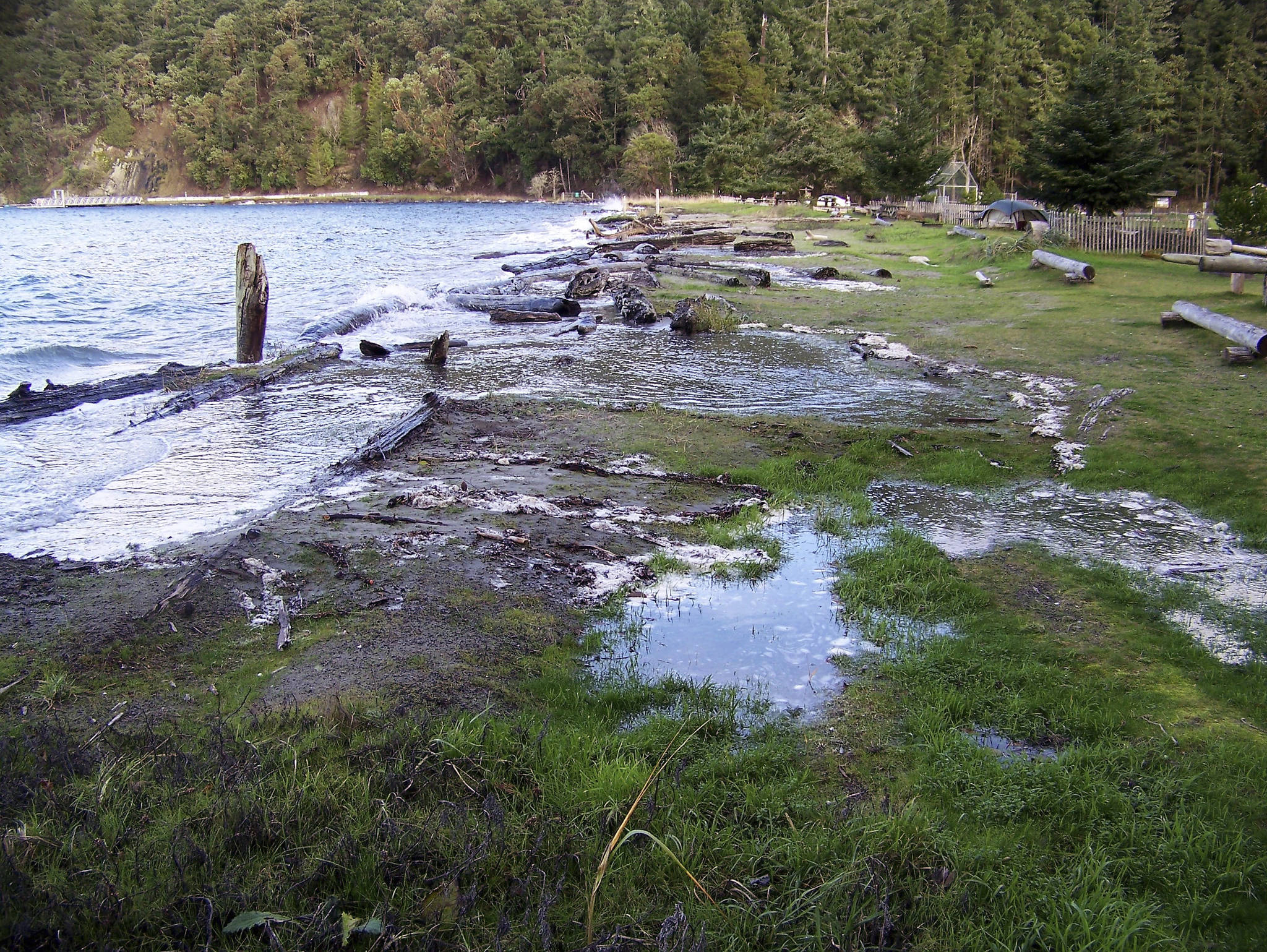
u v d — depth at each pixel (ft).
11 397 41.81
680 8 335.67
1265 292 56.18
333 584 22.59
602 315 69.67
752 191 234.38
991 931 12.28
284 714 16.55
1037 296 70.08
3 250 132.36
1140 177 98.58
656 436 36.65
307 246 141.08
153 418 39.29
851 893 12.61
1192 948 12.25
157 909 11.70
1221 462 32.04
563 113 341.00
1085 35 322.34
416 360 52.70
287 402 42.60
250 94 385.70
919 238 127.13
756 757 16.15
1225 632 21.16
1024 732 17.53
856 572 24.68
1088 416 38.19
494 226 198.90
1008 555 25.79
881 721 17.78
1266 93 286.25
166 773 14.52
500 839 13.38
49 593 21.76
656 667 19.74
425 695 17.71
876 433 37.35
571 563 24.66
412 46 405.39
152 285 88.99
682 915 11.82
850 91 293.43
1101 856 13.83
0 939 11.02
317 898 12.25
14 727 15.94
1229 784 15.62
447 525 26.55
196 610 20.99
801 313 67.46
